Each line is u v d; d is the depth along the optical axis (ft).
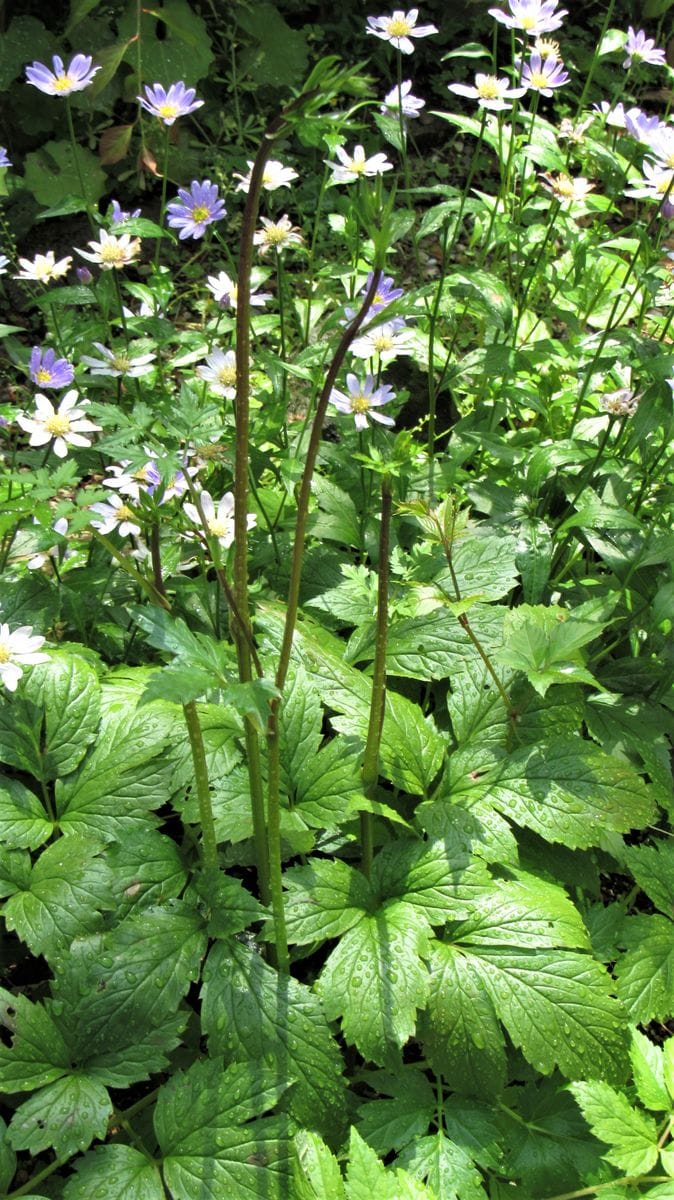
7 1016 1.10
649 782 1.58
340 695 1.38
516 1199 1.15
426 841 1.30
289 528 1.70
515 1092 1.23
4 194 1.77
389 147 3.36
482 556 1.60
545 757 1.34
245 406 0.95
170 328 1.65
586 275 1.98
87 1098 1.07
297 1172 1.05
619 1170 1.16
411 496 1.73
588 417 1.95
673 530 1.71
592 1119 1.09
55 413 1.50
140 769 1.30
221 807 1.27
